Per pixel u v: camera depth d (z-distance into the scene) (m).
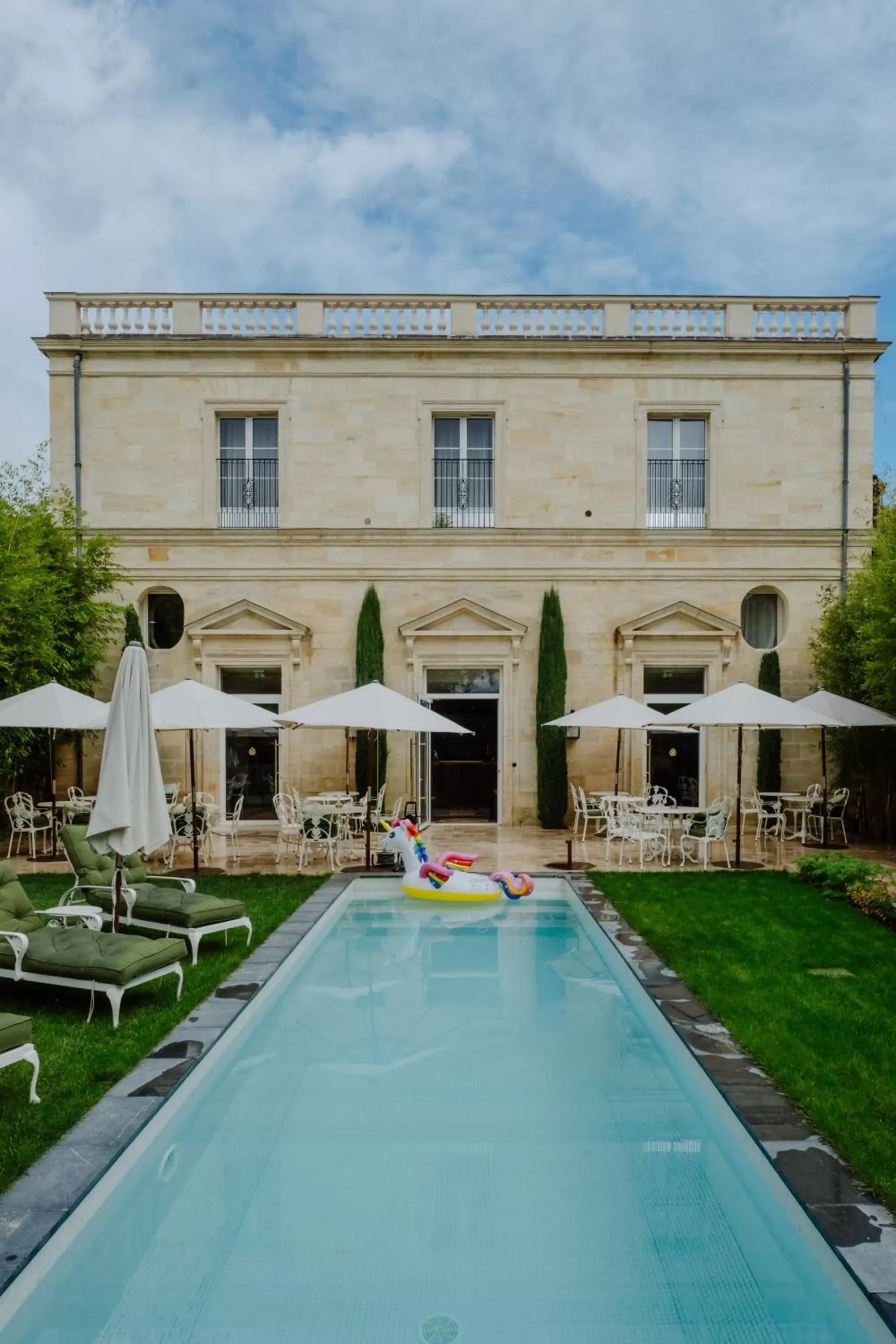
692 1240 3.72
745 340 16.62
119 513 16.55
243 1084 5.37
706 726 15.78
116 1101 4.62
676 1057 5.68
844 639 15.43
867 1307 3.02
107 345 16.39
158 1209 3.97
